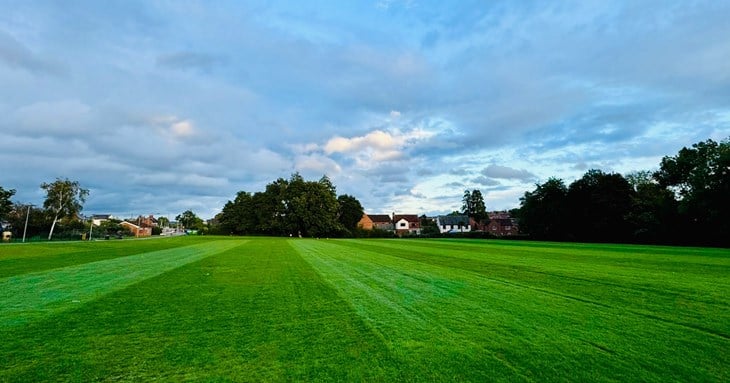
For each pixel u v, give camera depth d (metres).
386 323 7.20
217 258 22.30
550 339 6.15
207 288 11.25
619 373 4.78
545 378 4.63
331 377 4.68
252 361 5.23
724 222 53.72
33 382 4.55
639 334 6.43
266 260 21.02
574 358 5.30
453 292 10.53
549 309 8.35
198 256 23.86
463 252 29.58
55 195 84.56
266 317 7.68
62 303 9.02
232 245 39.88
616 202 69.69
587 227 73.19
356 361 5.21
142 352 5.58
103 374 4.79
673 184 67.69
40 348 5.75
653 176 70.62
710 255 26.98
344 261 20.62
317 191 100.38
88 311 8.18
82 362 5.19
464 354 5.48
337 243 49.06
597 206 71.94
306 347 5.80
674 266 18.09
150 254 25.59
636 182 71.31
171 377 4.70
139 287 11.38
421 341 6.07
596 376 4.69
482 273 15.03
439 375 4.73
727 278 13.49
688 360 5.22
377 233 101.88
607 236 70.69
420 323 7.18
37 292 10.52
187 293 10.40
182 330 6.72
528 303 9.02
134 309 8.39
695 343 5.93
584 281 12.70
